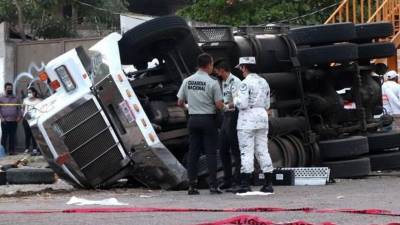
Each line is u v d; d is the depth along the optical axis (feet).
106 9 172.86
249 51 84.48
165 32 76.38
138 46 76.74
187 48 79.10
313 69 88.63
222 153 71.82
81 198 67.46
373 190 72.08
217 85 68.49
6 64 141.59
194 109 68.80
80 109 73.46
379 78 97.60
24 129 133.08
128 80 75.72
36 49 140.56
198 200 64.08
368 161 87.71
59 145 73.87
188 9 160.76
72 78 74.23
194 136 69.56
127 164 73.77
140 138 73.26
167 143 77.66
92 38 136.98
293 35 87.10
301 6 154.81
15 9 165.48
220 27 83.30
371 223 47.09
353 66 89.61
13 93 139.33
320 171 79.41
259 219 46.60
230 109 70.33
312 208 55.62
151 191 74.23
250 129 67.77
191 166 69.67
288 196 66.49
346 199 62.90
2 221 50.06
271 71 86.22
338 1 153.38
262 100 68.13
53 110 73.82
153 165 73.67
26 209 58.18
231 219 46.85
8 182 84.69
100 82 73.36
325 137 88.58
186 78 71.61
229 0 156.04
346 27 87.15
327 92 89.15
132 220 49.75
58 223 48.73
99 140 73.72
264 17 153.28
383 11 114.62
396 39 112.78
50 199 67.82
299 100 87.20
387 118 98.68
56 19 166.61
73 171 74.43
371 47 92.84
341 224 46.78
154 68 80.12
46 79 75.82
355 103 90.89
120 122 73.46
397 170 98.89
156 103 77.51
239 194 68.59
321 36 86.48
